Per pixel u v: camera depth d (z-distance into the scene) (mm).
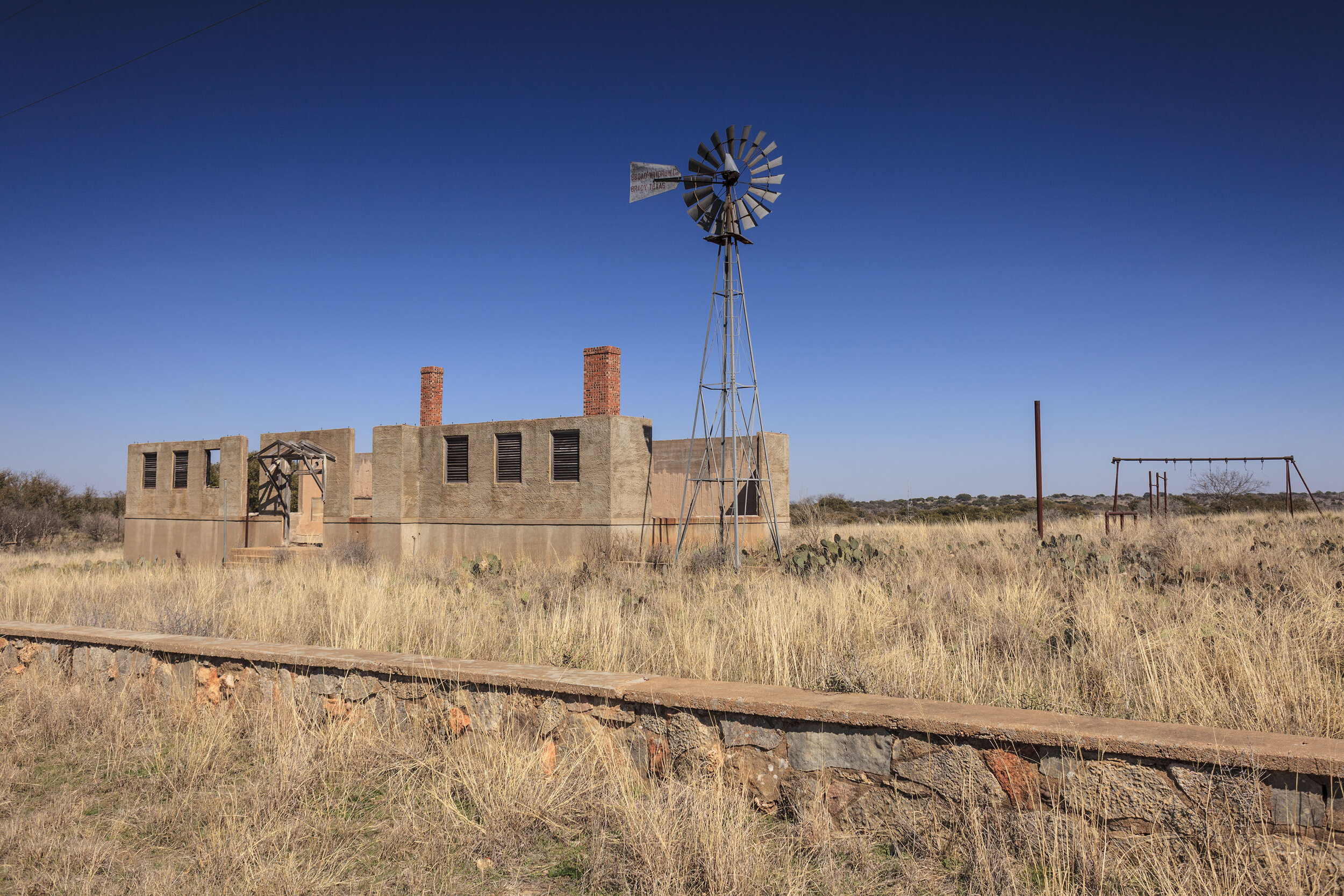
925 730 4227
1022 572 12484
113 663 7414
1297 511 35250
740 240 17734
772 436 23172
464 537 21969
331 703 6180
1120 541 17906
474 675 5547
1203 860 3643
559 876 4117
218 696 6738
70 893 3963
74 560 28062
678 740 4906
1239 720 5184
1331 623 7289
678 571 14789
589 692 5164
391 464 22766
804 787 4535
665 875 3854
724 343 17734
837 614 8547
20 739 6289
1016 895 3537
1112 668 6246
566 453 20703
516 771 4941
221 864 4113
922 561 14258
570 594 11133
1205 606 8219
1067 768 3963
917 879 3832
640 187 18641
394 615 9656
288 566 19078
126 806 5043
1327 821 3502
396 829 4469
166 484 28625
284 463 26359
